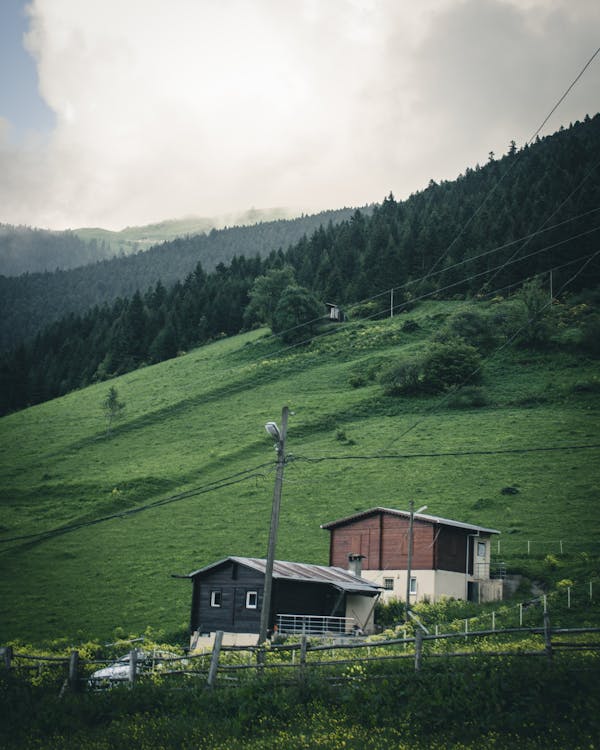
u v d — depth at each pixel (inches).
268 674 882.8
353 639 1656.0
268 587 1185.4
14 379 7869.1
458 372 4972.9
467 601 2252.7
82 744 772.6
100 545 3257.9
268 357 6678.2
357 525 2546.8
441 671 768.3
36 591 2790.4
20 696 963.3
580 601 1927.9
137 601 2620.6
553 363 5191.9
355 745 659.4
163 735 774.5
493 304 6614.2
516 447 3789.4
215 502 3663.9
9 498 4087.1
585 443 3735.2
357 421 4685.0
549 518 2881.4
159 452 4704.7
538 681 688.4
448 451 3875.5
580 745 595.5
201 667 995.9
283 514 3385.8
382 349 6210.6
